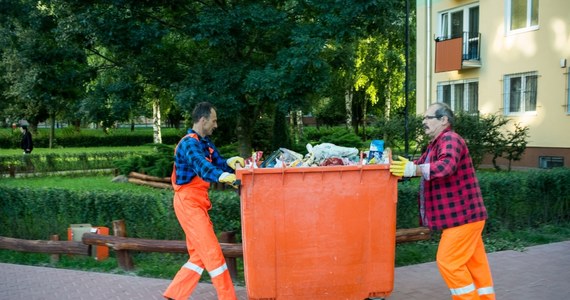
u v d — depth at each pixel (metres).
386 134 13.92
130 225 6.43
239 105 10.75
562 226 7.61
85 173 17.83
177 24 11.58
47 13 12.04
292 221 3.70
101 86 11.97
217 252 4.10
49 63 11.80
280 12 10.81
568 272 5.35
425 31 19.89
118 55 11.95
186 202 4.15
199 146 4.12
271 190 3.66
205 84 10.95
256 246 3.68
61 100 13.23
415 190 6.37
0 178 16.53
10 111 31.38
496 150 12.98
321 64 9.81
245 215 3.66
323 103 36.50
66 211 6.83
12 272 5.71
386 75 29.03
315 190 3.70
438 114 3.83
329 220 3.73
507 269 5.50
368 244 3.81
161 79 11.95
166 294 4.26
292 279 3.74
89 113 11.66
